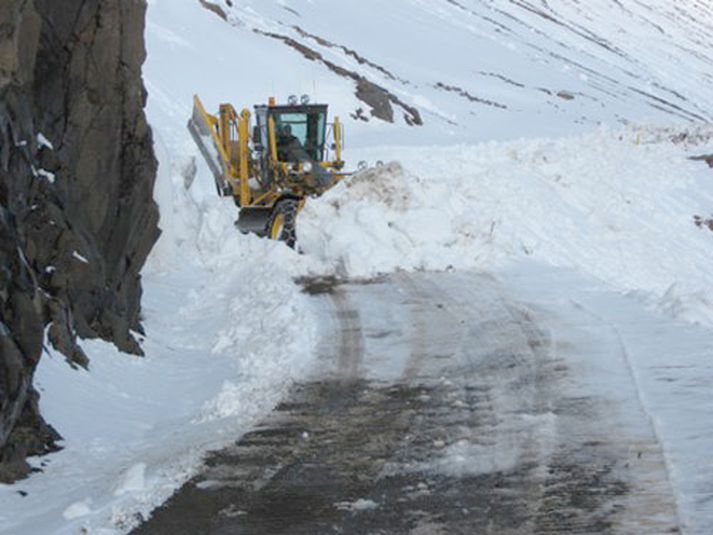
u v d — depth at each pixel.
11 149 13.09
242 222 28.00
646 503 9.60
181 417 13.90
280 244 25.03
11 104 13.25
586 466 10.74
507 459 11.15
